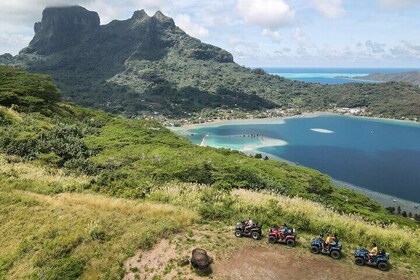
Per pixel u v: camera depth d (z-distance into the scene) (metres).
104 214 24.67
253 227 21.33
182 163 44.62
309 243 20.95
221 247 19.97
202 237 21.20
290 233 20.52
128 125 90.69
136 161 49.53
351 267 18.39
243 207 26.72
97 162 48.31
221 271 17.80
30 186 32.06
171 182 35.47
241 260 18.73
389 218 41.16
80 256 19.58
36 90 86.69
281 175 54.38
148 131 86.25
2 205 26.28
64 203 27.42
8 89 80.50
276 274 17.58
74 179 36.59
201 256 17.97
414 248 21.39
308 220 24.03
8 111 67.50
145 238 20.52
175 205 27.50
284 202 29.41
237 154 78.31
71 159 47.53
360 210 42.72
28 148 47.81
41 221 24.20
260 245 20.38
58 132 60.22
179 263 18.41
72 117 89.31
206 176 39.88
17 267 19.88
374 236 22.72
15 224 24.02
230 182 39.72
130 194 30.83
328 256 19.44
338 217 26.50
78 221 23.59
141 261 18.92
